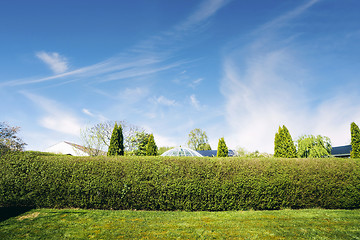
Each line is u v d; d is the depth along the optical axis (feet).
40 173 29.55
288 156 47.73
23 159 29.91
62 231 20.89
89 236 19.75
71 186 29.37
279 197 30.40
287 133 49.39
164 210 30.07
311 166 31.24
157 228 21.84
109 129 86.74
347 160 32.14
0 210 27.91
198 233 20.40
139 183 29.71
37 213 26.66
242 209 30.09
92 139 78.84
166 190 29.68
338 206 30.76
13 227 21.88
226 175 30.40
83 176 29.71
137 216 26.09
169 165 30.50
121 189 29.53
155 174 29.99
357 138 44.75
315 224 22.71
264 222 23.61
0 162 29.45
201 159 31.22
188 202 29.60
